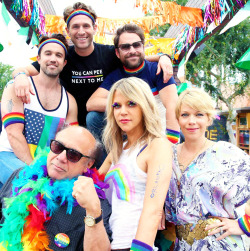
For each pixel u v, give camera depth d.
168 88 2.67
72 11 2.77
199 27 4.41
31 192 1.63
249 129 11.04
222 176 1.61
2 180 2.27
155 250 1.61
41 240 1.50
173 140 2.58
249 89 12.22
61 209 1.58
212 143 1.78
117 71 2.86
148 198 1.45
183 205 1.71
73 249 1.51
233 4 3.24
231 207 1.63
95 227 1.35
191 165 1.72
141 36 2.66
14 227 1.55
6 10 3.20
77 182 1.37
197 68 11.33
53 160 1.71
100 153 1.90
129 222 1.55
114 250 1.50
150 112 1.69
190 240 1.67
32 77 2.58
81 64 2.92
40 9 4.13
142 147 1.68
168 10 3.98
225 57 11.53
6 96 2.46
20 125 2.42
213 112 1.77
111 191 1.75
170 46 6.23
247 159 1.63
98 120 2.67
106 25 4.49
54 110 2.57
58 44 2.55
